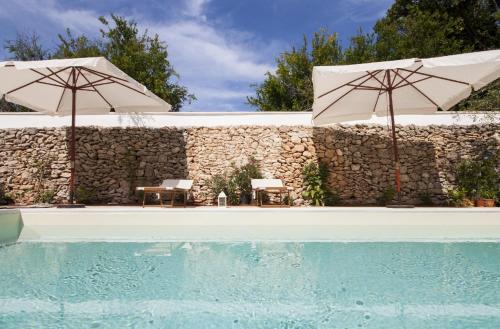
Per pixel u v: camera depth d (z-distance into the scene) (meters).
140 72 20.91
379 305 3.15
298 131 10.35
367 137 10.29
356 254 4.94
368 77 7.76
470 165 9.55
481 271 4.12
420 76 7.60
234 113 10.66
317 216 6.55
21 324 2.71
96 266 4.33
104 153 10.26
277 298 3.33
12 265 4.35
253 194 9.34
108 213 6.45
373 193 10.03
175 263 4.49
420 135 10.20
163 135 10.42
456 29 19.91
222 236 6.04
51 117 10.45
